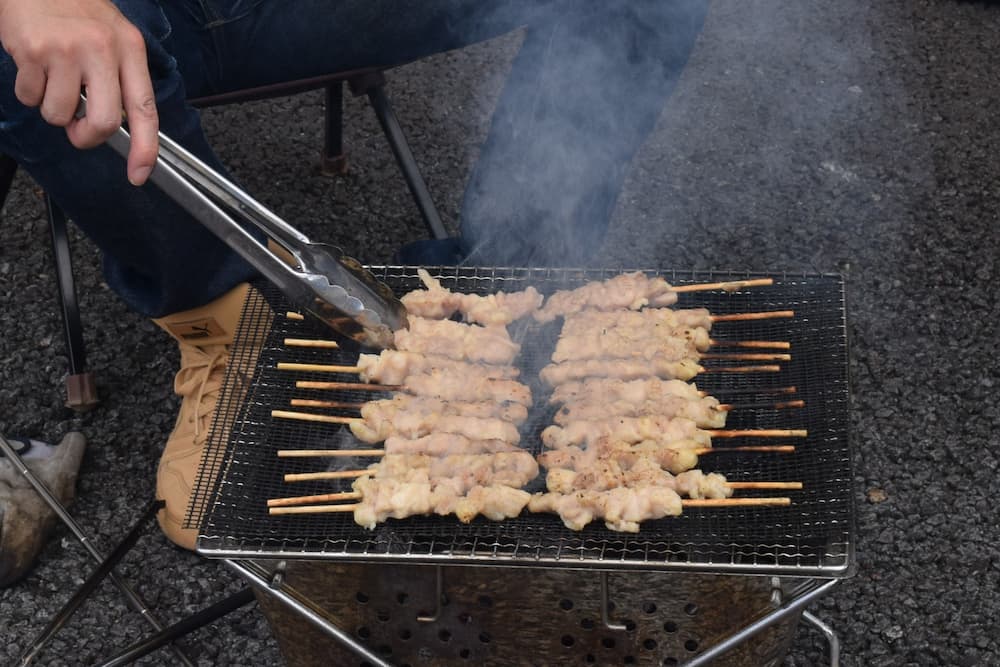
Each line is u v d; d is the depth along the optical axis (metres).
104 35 0.91
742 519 0.97
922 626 1.14
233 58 1.19
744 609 0.97
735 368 1.07
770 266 1.47
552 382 1.09
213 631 1.15
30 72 0.92
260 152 1.62
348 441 1.06
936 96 1.71
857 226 1.52
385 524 0.98
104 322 1.42
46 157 1.07
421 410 1.05
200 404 1.21
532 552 0.94
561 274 1.16
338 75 1.24
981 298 1.43
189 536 1.18
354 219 1.53
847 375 1.05
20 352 1.38
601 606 0.97
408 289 1.15
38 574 1.19
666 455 1.01
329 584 0.98
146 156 0.90
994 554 1.19
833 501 0.96
